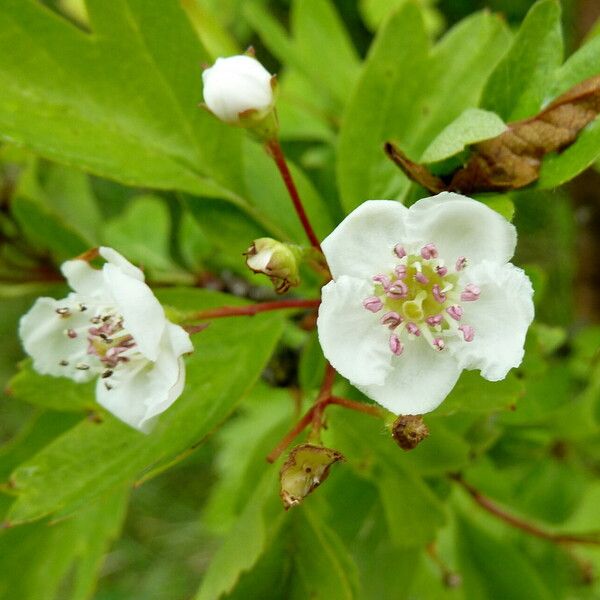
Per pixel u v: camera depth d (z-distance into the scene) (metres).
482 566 0.10
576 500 0.11
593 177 0.12
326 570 0.08
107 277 0.07
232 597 0.08
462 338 0.07
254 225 0.09
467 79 0.08
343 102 0.12
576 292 0.13
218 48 0.12
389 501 0.08
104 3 0.08
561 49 0.07
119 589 0.19
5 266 0.11
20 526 0.09
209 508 0.13
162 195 0.12
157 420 0.08
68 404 0.08
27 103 0.08
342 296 0.07
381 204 0.07
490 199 0.07
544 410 0.10
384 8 0.13
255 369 0.08
